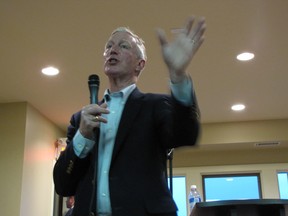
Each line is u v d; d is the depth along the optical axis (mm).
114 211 939
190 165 5672
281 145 5469
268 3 2764
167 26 2992
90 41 3191
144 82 4062
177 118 977
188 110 969
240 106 4797
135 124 1041
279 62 3650
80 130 1040
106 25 2980
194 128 979
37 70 3697
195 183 5582
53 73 3764
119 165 992
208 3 2758
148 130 1033
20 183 4289
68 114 4930
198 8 2812
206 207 1479
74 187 1093
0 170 4348
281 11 2855
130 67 1208
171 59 957
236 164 5605
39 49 3303
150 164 1000
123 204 942
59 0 2662
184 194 5570
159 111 1049
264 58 3568
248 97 4512
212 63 3658
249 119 5301
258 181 5551
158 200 957
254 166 5562
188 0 2727
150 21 2947
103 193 981
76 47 3281
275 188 5434
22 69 3670
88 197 994
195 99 986
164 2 2738
